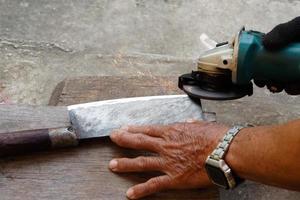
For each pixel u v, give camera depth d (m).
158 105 1.13
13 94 1.59
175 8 2.16
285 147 0.86
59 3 2.10
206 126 1.02
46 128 1.04
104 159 1.06
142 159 1.03
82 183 1.02
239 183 0.98
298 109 1.39
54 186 1.00
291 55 0.99
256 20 2.19
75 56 1.70
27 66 1.66
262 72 1.04
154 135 1.04
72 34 2.00
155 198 1.02
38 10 2.06
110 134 1.07
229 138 0.96
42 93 1.61
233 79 1.06
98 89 1.23
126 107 1.11
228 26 2.14
